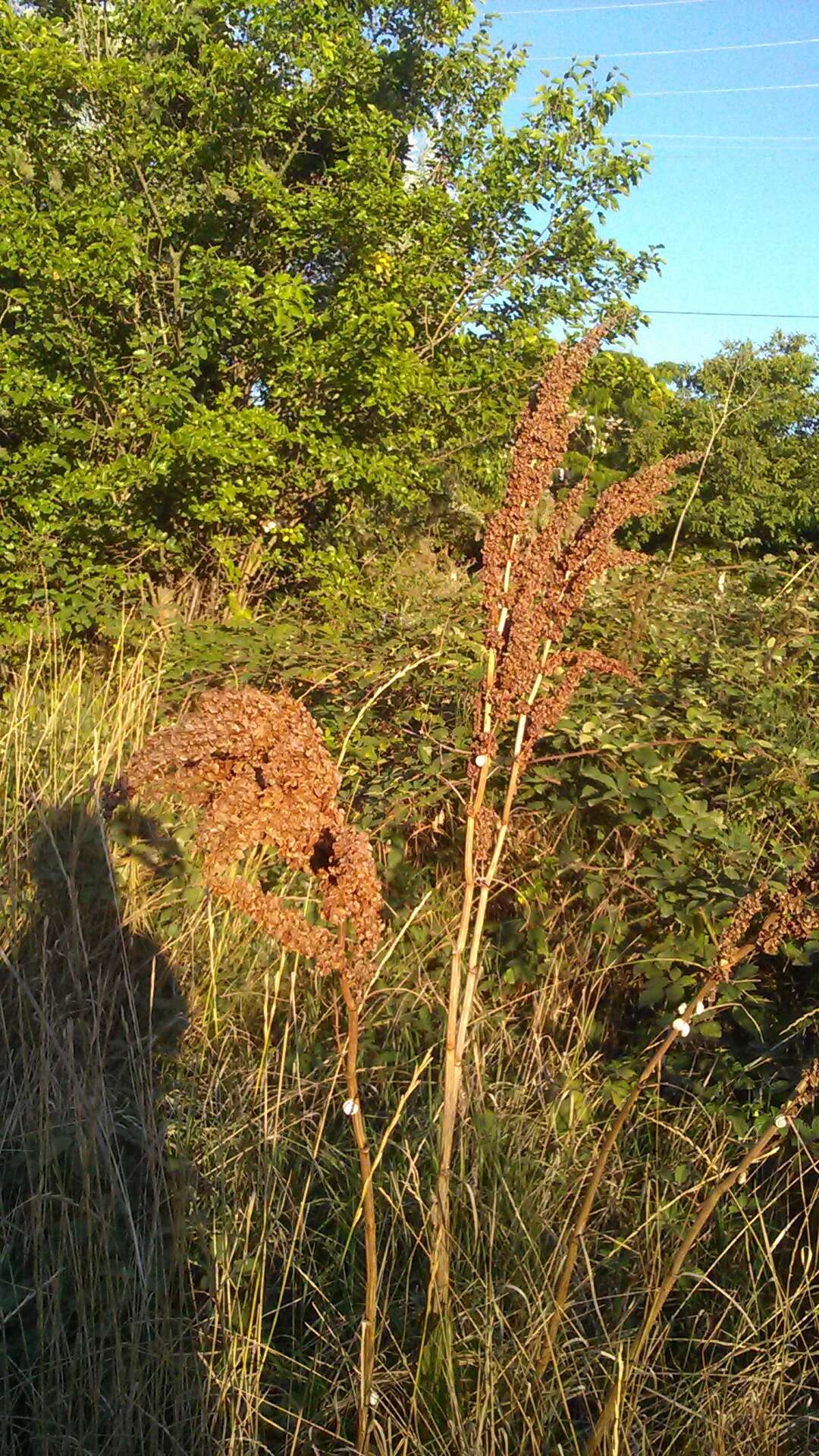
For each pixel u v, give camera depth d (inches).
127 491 324.2
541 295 402.9
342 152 374.3
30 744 192.5
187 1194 116.4
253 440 328.2
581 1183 120.3
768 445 858.1
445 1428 96.8
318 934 82.4
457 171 407.8
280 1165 123.0
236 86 346.0
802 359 900.0
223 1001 148.3
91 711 202.1
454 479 429.7
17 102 328.2
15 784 175.2
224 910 157.3
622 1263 113.3
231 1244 113.7
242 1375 101.8
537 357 395.5
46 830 154.3
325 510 383.6
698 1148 121.9
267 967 150.9
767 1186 119.4
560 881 171.2
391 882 173.6
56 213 327.0
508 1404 97.4
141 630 267.1
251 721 81.5
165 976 147.4
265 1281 113.1
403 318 362.3
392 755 204.8
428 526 420.8
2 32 331.9
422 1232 109.2
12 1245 113.8
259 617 335.0
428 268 380.2
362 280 347.9
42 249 318.3
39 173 339.6
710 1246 116.2
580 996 154.8
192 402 333.1
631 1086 133.2
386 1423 96.4
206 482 337.7
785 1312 104.5
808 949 139.0
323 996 150.7
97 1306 108.7
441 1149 102.3
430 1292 99.6
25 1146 118.4
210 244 361.7
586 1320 108.3
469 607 258.1
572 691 102.6
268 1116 126.4
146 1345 104.5
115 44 374.6
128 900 153.6
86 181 340.5
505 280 399.5
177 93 355.9
